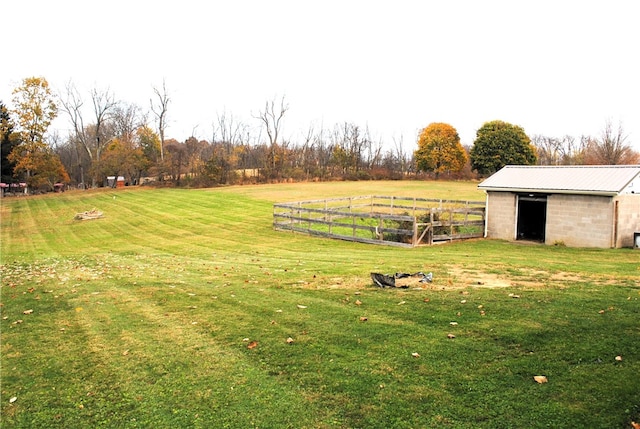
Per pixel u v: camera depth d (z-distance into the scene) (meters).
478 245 18.20
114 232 26.50
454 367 5.46
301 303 8.46
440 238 19.17
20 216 35.88
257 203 34.62
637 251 15.81
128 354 6.38
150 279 12.03
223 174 52.78
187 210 32.97
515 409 4.53
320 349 6.19
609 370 5.13
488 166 57.00
